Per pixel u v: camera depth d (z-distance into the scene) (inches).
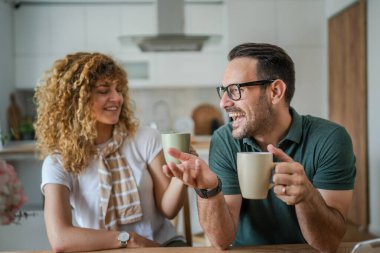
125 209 58.4
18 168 161.8
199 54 183.5
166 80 184.2
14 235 66.0
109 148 60.5
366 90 147.6
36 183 162.9
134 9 179.2
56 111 59.1
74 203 59.9
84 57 61.4
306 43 182.2
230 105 49.3
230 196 51.7
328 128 52.0
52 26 178.7
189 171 40.1
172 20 151.8
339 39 168.1
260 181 38.8
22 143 163.5
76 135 58.5
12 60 177.6
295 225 52.4
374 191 144.2
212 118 198.8
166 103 201.2
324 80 184.5
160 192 62.7
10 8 174.4
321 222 42.4
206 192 42.2
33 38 178.7
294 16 180.7
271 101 49.1
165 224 64.6
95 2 178.4
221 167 53.6
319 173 50.2
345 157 49.7
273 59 48.6
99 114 59.8
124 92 63.9
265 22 179.3
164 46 157.8
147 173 62.2
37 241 66.1
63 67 61.3
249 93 48.3
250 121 48.8
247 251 44.5
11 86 175.6
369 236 141.3
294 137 51.1
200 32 181.2
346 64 161.8
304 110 184.7
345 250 44.6
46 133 60.1
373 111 142.9
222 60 183.5
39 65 179.6
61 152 58.3
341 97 167.8
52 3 178.1
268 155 38.6
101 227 58.0
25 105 195.6
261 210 53.2
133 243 51.2
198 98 201.2
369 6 144.3
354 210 159.6
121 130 62.3
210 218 43.5
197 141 156.2
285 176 37.8
